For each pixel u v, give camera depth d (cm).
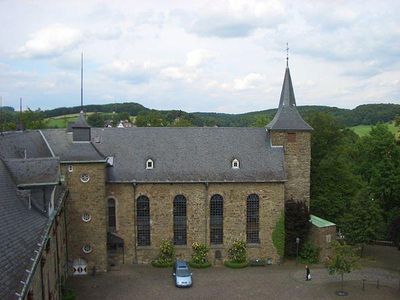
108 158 5178
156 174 5122
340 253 4438
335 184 6394
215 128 5647
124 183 5047
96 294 4131
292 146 5475
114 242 5072
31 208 2866
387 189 6097
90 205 4753
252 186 5194
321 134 6588
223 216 5197
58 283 3666
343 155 6912
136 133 5488
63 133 5138
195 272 4891
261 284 4481
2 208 2283
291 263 5253
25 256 2042
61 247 4041
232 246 5191
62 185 4531
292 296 4162
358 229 5456
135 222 5119
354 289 4388
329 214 6309
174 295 4125
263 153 5409
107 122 13362
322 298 4128
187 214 5169
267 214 5231
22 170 3077
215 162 5284
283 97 5609
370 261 5431
